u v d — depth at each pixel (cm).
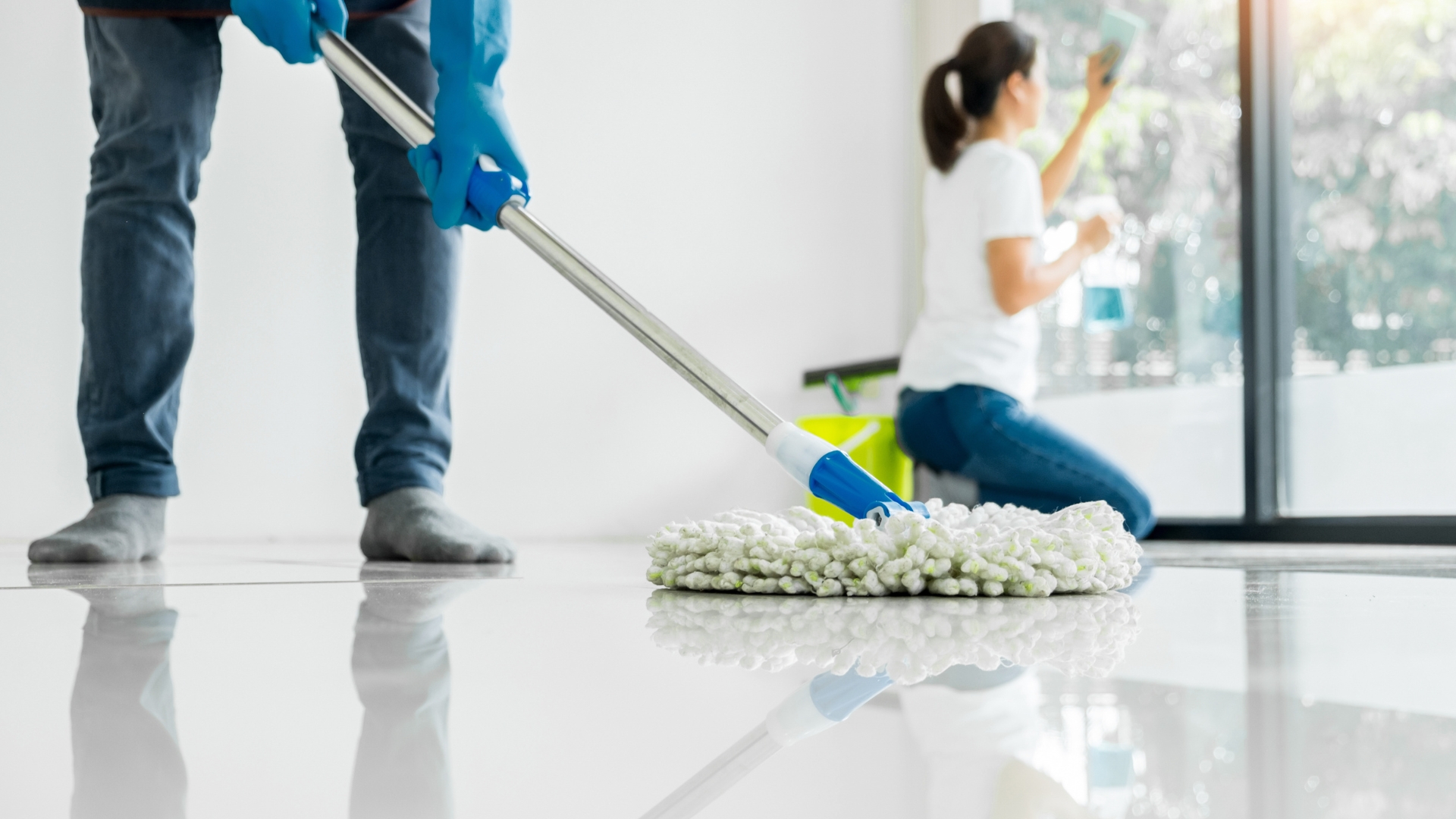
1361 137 258
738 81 321
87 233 133
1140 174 298
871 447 275
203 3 133
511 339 289
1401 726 29
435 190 106
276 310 262
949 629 56
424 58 144
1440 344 245
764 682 39
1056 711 32
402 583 92
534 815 21
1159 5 294
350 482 266
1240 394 275
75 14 248
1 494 240
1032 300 235
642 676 40
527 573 112
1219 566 137
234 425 258
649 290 309
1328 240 264
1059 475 230
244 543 239
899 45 342
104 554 125
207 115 137
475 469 285
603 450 296
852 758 26
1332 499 262
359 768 25
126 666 42
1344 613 67
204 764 26
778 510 312
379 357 140
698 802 22
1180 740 27
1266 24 274
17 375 241
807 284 327
